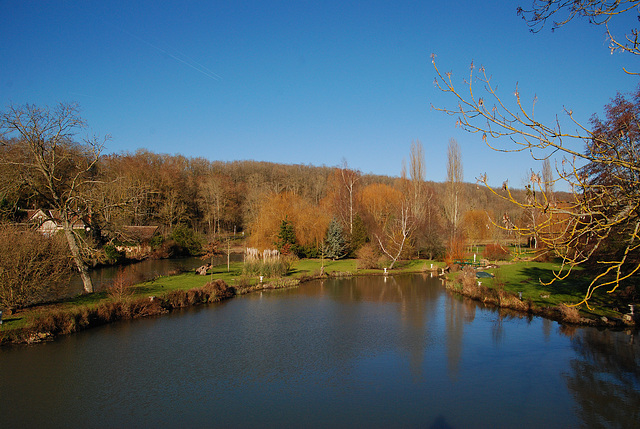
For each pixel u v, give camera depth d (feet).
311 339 61.41
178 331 64.08
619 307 71.92
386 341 60.64
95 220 96.02
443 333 65.05
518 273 117.50
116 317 69.51
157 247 162.40
